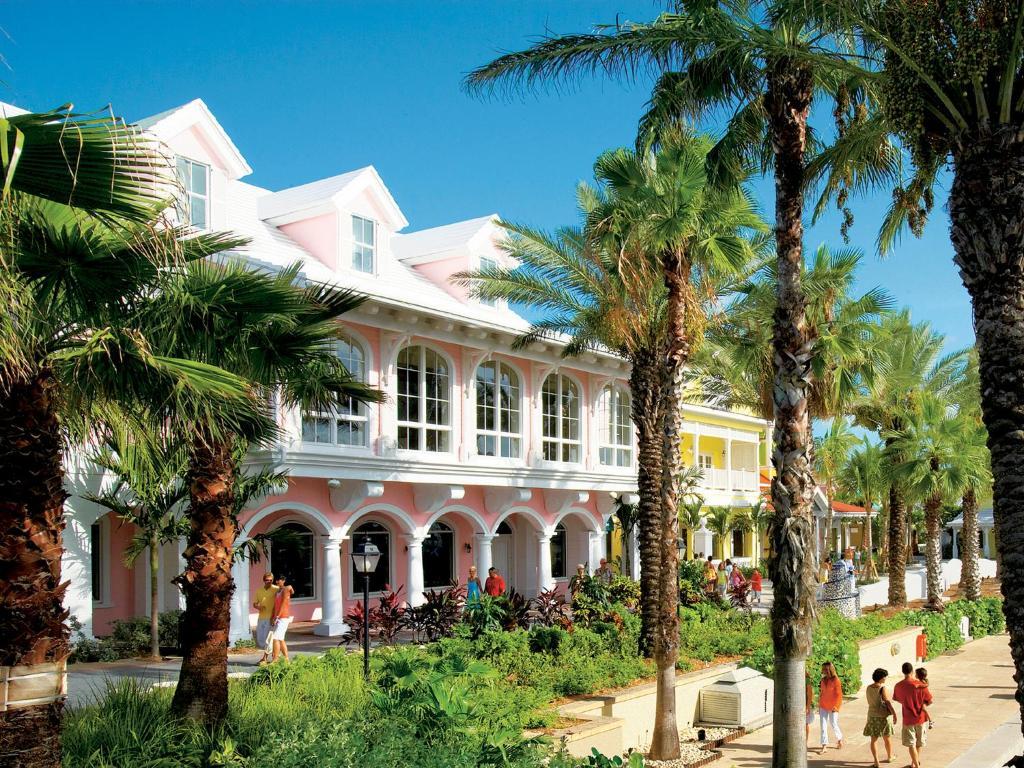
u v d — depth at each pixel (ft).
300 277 59.31
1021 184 25.46
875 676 46.65
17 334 18.22
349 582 77.82
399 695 30.19
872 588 106.83
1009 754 48.75
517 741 28.04
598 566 95.61
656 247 47.62
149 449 27.04
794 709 34.04
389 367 69.62
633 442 99.04
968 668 79.56
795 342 35.17
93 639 55.01
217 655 30.37
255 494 56.34
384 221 75.56
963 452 95.45
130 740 27.20
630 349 57.06
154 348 24.56
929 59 25.68
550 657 49.88
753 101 37.58
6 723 18.65
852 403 94.63
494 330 76.18
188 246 25.66
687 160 48.73
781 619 34.32
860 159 39.11
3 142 13.24
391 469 69.15
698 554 104.83
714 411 129.90
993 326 25.64
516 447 83.61
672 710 45.09
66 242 18.47
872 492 144.05
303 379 34.30
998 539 25.90
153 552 54.49
